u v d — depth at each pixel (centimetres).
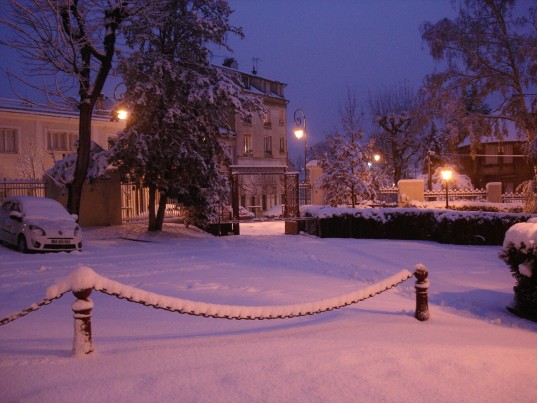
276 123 5378
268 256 1692
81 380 464
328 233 2356
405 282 1220
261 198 5141
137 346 572
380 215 2291
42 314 791
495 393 453
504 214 2008
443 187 4253
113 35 1880
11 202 1767
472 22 2638
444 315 834
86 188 2323
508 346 602
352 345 579
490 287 1161
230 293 984
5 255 1549
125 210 2544
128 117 2153
